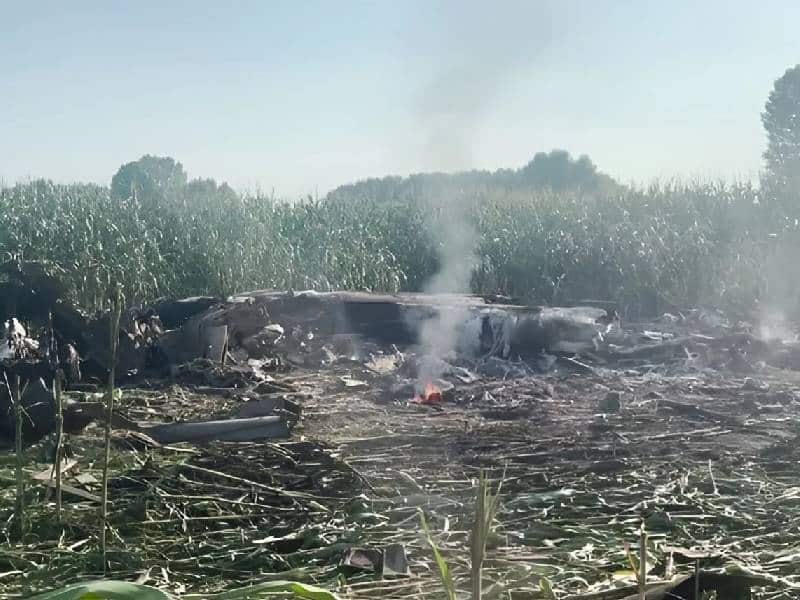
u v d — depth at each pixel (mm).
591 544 4723
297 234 17188
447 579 2230
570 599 3830
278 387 9453
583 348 11047
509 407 8531
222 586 4273
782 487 5871
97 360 9742
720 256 15539
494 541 4773
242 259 15102
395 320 11484
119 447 6727
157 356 10266
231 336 10719
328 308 11516
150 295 14000
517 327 11000
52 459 6270
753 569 4324
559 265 15852
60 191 19375
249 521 5227
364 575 4312
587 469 6266
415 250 17188
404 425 7824
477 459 6570
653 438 7219
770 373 10555
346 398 9055
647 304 15008
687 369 10625
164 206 18406
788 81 39750
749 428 7578
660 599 3873
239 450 6711
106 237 15617
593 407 8609
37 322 9734
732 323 13602
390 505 5465
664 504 5422
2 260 14391
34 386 7027
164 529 5070
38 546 4773
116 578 4320
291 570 4289
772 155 37000
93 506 5402
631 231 16406
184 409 8422
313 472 6160
